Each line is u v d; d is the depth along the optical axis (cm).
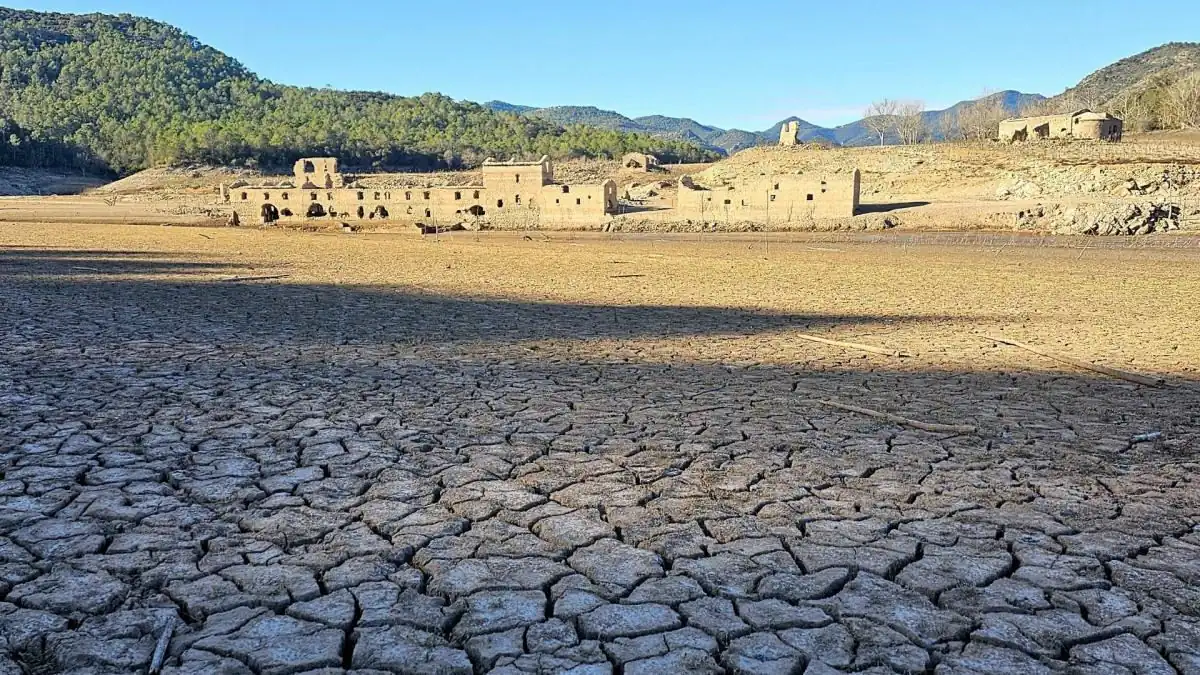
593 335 1491
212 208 8381
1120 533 561
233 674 376
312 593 456
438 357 1216
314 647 399
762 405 930
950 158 7731
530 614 434
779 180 6134
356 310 1781
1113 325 1717
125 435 759
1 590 455
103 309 1661
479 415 862
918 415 894
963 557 516
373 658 390
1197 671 389
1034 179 6694
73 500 594
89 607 436
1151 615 444
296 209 7306
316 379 1030
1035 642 414
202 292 2069
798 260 3756
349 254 3897
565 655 395
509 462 702
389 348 1287
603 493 627
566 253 4181
